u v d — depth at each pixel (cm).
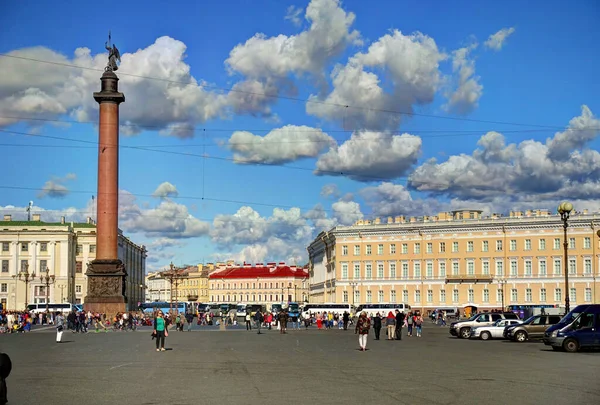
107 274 8612
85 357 4022
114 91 8662
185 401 2188
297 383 2648
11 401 2203
